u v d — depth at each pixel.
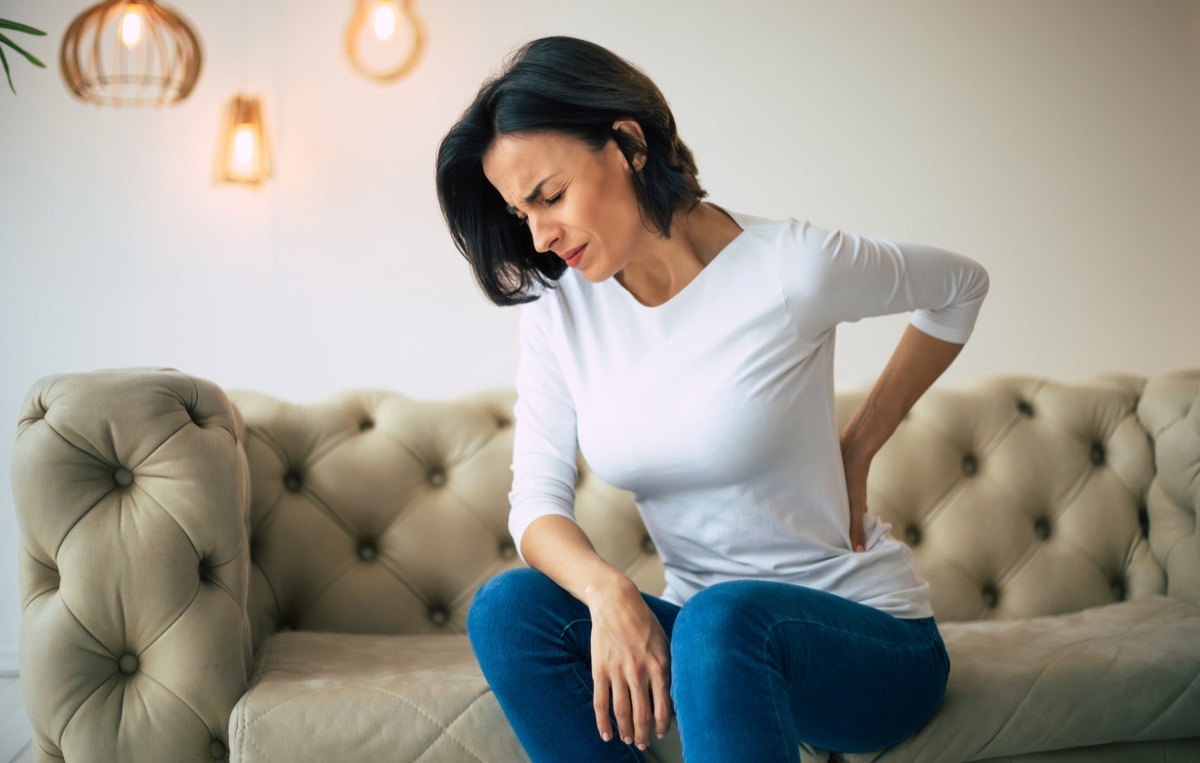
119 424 1.47
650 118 1.22
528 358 1.46
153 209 2.68
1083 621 1.87
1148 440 2.11
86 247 2.68
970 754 1.44
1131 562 2.08
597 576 1.22
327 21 2.70
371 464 2.01
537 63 1.20
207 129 2.68
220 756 1.49
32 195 2.67
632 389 1.33
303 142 2.70
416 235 2.72
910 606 1.35
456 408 2.11
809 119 2.78
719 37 2.76
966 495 2.08
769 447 1.29
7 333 2.67
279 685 1.50
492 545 2.04
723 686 1.07
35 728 1.45
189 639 1.46
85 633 1.44
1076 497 2.09
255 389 2.71
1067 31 2.82
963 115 2.80
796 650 1.14
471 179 1.31
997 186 2.81
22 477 1.45
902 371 1.48
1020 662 1.54
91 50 2.67
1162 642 1.61
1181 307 2.85
